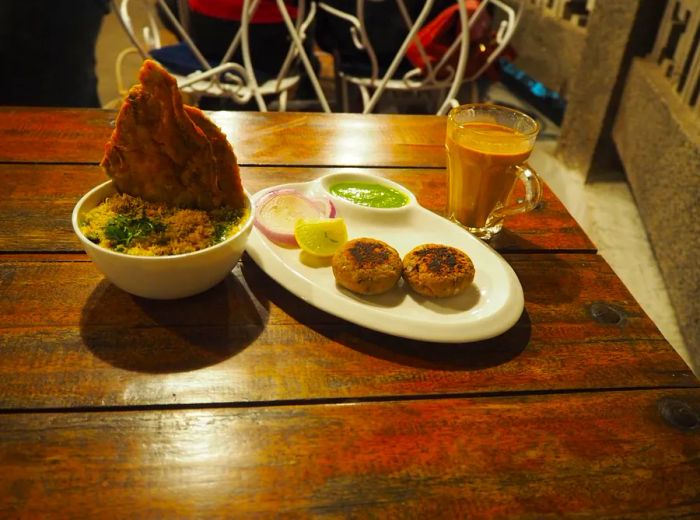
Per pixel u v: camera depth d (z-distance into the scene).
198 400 0.65
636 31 2.47
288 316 0.78
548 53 3.26
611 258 2.31
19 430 0.60
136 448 0.60
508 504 0.58
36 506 0.54
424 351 0.74
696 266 1.86
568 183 2.81
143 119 0.74
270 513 0.55
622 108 2.59
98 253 0.69
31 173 1.03
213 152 0.78
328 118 1.33
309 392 0.67
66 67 2.28
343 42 2.44
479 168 0.93
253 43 2.18
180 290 0.75
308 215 0.92
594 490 0.60
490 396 0.69
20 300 0.76
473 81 2.62
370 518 0.55
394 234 0.94
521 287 0.83
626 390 0.72
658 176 2.18
